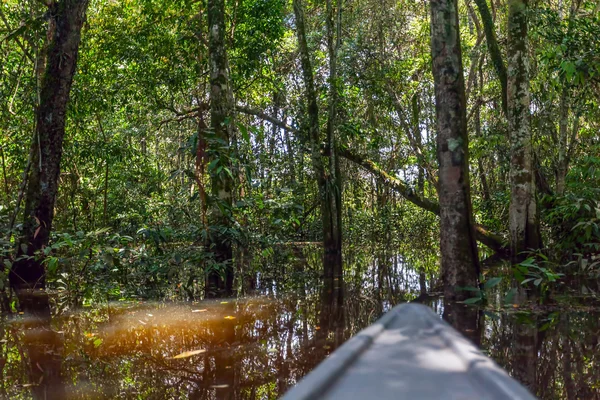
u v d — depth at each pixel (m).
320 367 0.93
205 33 11.52
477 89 15.57
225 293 6.41
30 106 10.07
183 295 6.28
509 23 8.31
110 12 11.64
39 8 9.38
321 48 14.70
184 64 11.79
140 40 11.28
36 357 3.51
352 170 18.75
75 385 2.91
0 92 9.69
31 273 6.97
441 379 0.89
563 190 10.37
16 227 7.00
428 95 16.00
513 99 8.27
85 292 6.56
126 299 6.00
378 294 6.13
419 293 6.15
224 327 4.38
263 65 12.47
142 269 7.54
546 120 11.07
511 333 3.95
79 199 12.96
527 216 8.24
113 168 13.72
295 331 4.18
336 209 9.92
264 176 13.41
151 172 14.82
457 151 5.56
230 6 12.00
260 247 9.09
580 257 7.64
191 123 16.72
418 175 16.81
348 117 11.54
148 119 13.88
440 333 1.19
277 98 14.59
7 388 2.88
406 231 17.39
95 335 4.14
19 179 12.80
